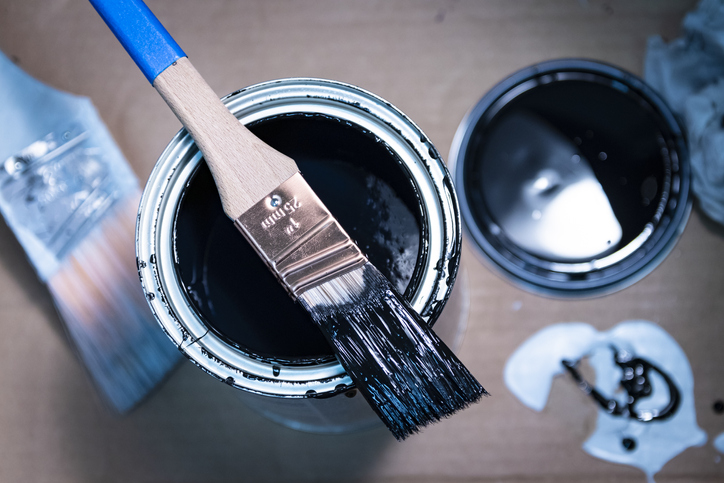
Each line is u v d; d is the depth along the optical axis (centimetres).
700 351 96
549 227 98
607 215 98
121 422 99
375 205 62
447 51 106
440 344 52
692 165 98
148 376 100
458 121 103
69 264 101
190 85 56
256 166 54
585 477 94
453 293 73
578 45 105
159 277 55
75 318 101
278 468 97
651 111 100
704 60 101
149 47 56
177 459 98
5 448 99
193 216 60
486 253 98
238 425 98
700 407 94
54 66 106
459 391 52
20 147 100
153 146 104
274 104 59
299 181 54
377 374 50
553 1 106
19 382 101
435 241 56
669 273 98
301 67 106
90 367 100
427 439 96
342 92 58
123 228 100
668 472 93
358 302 52
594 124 100
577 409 95
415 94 105
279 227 53
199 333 54
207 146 55
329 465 96
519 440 95
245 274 61
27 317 102
